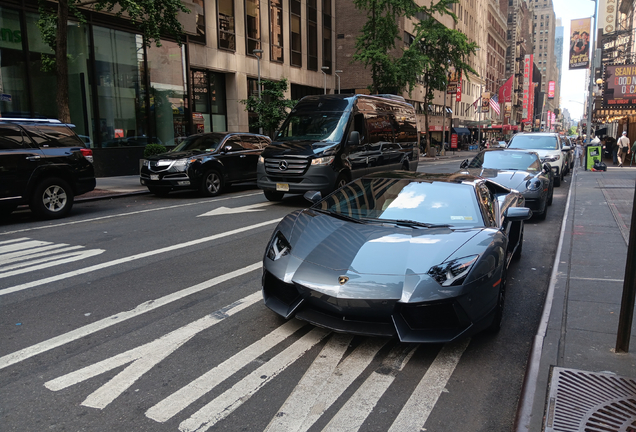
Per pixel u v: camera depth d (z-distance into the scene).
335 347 3.69
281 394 3.02
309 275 3.62
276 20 28.59
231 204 11.17
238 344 3.74
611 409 2.77
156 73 19.92
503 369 3.42
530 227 9.02
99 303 4.64
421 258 3.60
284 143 10.84
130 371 3.31
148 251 6.69
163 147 16.88
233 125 25.91
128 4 12.09
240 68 25.77
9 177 8.55
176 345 3.72
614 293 4.75
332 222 4.38
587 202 10.89
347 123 10.84
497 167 10.77
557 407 2.79
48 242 7.28
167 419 2.74
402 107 14.35
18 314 4.36
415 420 2.77
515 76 108.94
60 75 12.48
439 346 3.75
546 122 150.12
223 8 24.34
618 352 3.46
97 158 17.44
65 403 2.91
